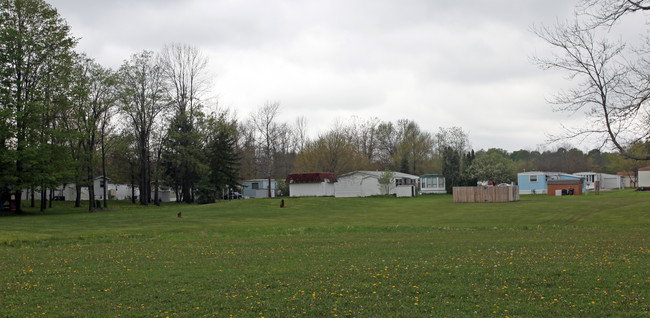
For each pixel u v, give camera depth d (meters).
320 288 11.09
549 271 11.93
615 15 17.33
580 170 119.00
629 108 17.66
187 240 23.61
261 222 35.22
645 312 8.53
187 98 65.31
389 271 12.76
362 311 9.27
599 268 12.11
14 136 42.56
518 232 23.48
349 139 96.31
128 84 58.16
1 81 42.19
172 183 71.75
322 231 27.94
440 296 10.14
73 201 71.25
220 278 12.52
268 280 12.13
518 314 8.78
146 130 60.25
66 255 17.56
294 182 74.62
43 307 9.98
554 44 18.55
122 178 76.75
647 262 12.73
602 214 35.91
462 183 85.56
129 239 24.84
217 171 65.25
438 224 32.34
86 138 47.88
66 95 45.84
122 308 9.88
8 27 42.53
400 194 75.44
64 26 45.44
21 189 42.78
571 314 8.66
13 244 22.83
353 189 76.81
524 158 155.00
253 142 92.31
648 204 40.84
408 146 102.94
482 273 12.11
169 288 11.49
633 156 17.95
